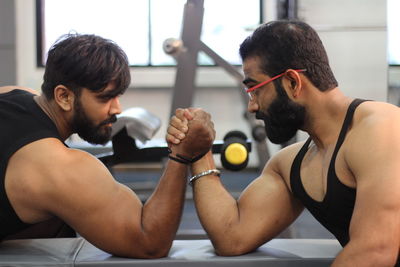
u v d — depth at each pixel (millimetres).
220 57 3256
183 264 1280
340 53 4188
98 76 1263
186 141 1360
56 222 1728
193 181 1457
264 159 3240
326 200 1221
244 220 1376
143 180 5043
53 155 1236
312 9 3795
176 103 3217
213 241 1376
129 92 5742
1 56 5641
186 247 1448
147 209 1316
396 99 5160
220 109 5742
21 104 1329
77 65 1260
